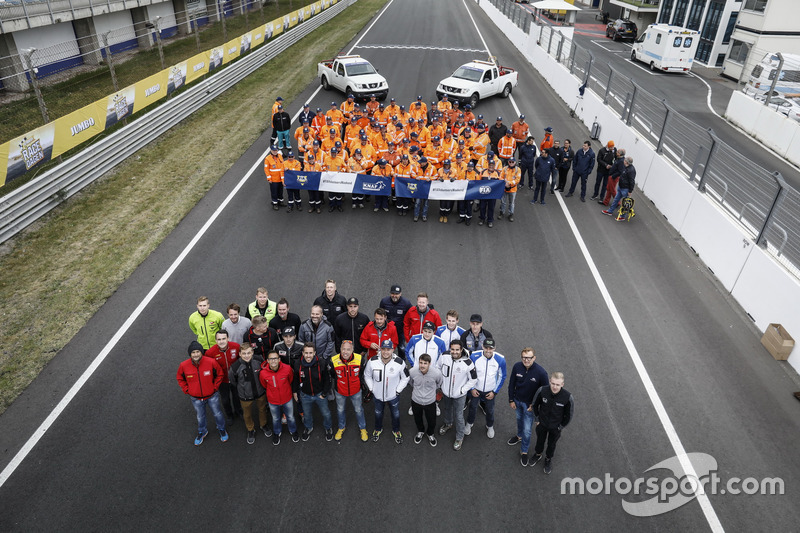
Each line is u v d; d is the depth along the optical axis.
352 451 7.26
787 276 9.13
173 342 9.08
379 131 15.42
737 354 9.14
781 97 20.20
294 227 12.95
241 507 6.41
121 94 16.05
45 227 12.42
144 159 16.20
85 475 6.76
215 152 16.97
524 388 6.82
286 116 16.84
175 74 19.53
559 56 24.89
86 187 14.26
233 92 23.05
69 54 23.58
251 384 6.91
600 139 18.64
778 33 27.64
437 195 13.03
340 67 22.48
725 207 11.45
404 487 6.72
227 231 12.62
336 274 11.01
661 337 9.48
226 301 10.09
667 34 29.61
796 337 8.82
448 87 21.72
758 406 8.07
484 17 48.44
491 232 13.02
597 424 7.66
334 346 8.16
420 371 6.70
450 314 7.61
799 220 9.26
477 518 6.34
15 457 6.98
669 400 8.12
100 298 10.12
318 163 13.36
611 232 13.11
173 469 6.88
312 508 6.41
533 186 15.62
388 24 41.53
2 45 19.55
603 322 9.81
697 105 24.44
